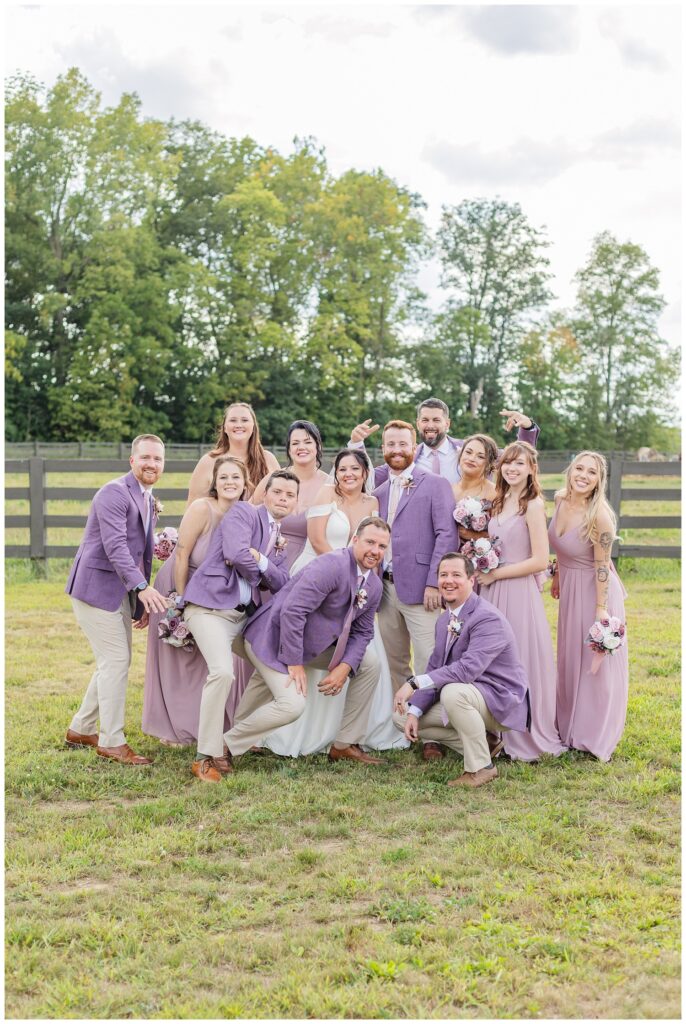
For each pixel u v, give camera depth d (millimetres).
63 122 38188
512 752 5172
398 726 5301
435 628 5137
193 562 5312
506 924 3344
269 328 40844
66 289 39469
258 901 3520
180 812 4418
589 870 3787
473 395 49844
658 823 4258
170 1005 2877
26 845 4008
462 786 4766
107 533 5039
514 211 51469
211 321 41844
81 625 5180
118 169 38906
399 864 3840
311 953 3176
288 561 5750
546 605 9797
